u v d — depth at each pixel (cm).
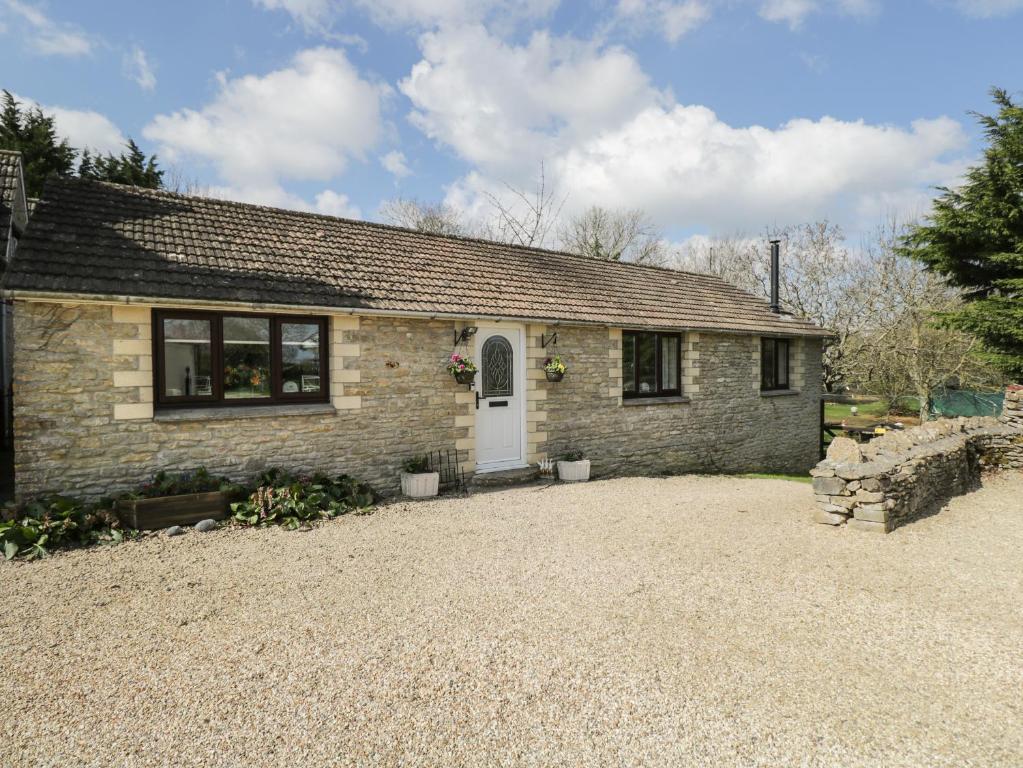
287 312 756
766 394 1444
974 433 1040
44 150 2261
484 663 373
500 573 536
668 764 285
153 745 293
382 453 847
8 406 1085
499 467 977
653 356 1223
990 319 1370
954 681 361
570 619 439
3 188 946
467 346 930
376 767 280
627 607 462
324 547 600
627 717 320
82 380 645
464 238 1178
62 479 636
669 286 1423
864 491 688
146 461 680
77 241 695
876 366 2592
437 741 299
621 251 3503
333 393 810
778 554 600
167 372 707
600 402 1100
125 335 665
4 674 354
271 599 469
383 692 340
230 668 364
